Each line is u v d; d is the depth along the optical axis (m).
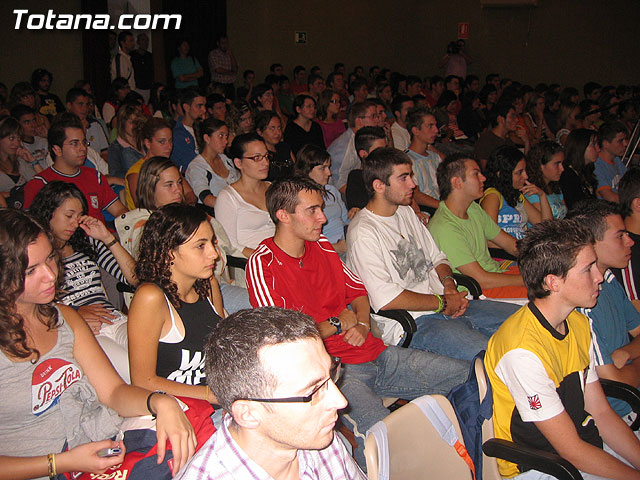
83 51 8.12
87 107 6.04
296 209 2.40
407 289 2.87
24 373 1.56
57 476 1.54
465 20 12.27
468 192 3.16
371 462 1.51
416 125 4.83
